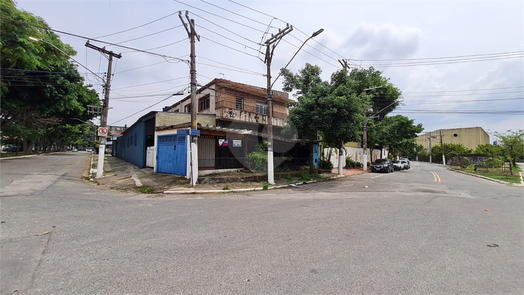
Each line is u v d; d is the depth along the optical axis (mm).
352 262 3697
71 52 20438
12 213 6230
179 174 14125
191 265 3547
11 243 4289
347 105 14188
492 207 8016
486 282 3182
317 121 14172
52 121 26234
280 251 4090
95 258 3758
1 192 8875
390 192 11414
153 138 17969
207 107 20781
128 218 6188
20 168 16125
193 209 7387
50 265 3498
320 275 3285
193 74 12023
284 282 3094
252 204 8281
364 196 10156
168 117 17078
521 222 6152
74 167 19375
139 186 11875
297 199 9375
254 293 2834
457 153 48000
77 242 4422
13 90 18750
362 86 20406
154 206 7805
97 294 2793
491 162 25547
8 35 14000
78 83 21609
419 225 5746
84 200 8383
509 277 3328
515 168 28344
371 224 5770
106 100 14836
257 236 4840
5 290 2828
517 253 4172
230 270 3402
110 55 14750
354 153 32531
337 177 19125
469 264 3711
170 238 4699
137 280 3115
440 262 3762
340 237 4820
